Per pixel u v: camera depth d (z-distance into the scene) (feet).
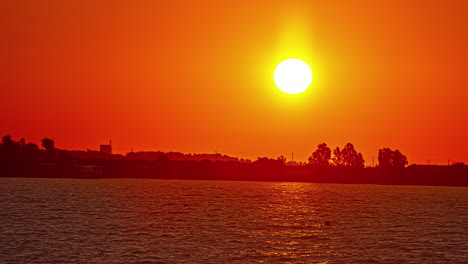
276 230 396.16
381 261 284.00
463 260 288.71
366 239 357.20
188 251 297.53
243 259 280.51
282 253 298.97
